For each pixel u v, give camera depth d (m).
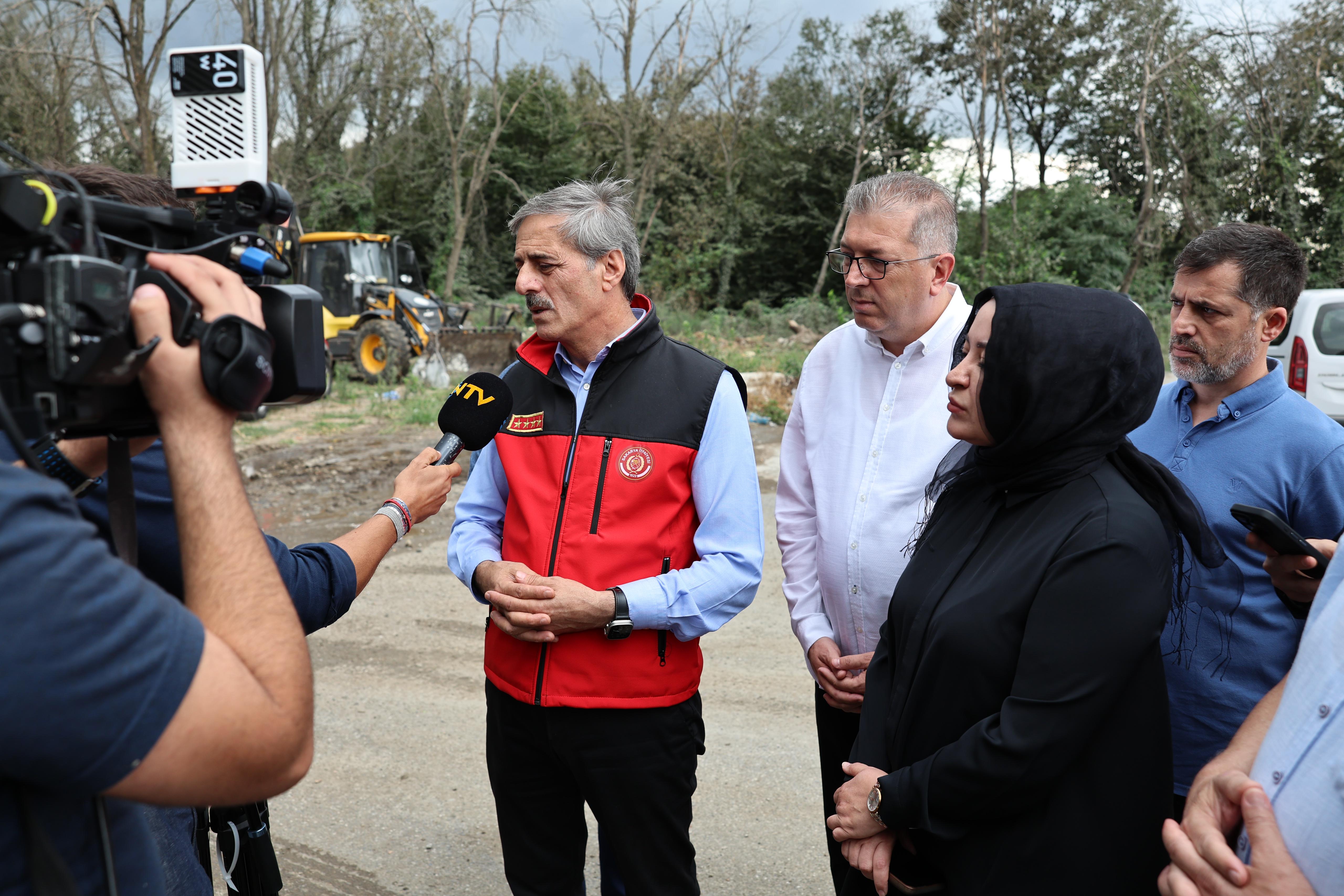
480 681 4.09
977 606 1.50
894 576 2.18
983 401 1.54
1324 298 7.96
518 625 1.95
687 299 28.92
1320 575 1.52
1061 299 1.50
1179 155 24.09
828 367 2.45
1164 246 27.73
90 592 0.76
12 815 0.81
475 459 2.34
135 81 19.08
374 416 11.29
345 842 2.87
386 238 15.27
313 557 1.56
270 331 1.03
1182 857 1.22
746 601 2.07
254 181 1.13
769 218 32.16
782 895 2.66
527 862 2.18
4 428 0.79
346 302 14.44
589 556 2.02
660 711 2.02
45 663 0.73
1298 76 22.81
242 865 1.76
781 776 3.32
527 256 2.07
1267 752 1.21
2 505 0.74
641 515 2.05
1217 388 2.13
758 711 3.87
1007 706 1.42
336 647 4.46
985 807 1.42
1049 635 1.41
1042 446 1.50
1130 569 1.41
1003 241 24.62
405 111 28.47
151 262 0.94
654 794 2.04
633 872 2.06
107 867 0.89
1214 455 2.10
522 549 2.10
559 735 2.01
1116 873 1.44
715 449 2.08
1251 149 23.88
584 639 1.99
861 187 2.26
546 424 2.12
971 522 1.64
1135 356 1.49
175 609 0.84
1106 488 1.49
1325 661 1.17
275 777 0.89
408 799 3.12
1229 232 2.06
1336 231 23.12
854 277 2.21
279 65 23.91
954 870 1.49
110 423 0.96
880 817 1.53
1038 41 31.42
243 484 0.96
